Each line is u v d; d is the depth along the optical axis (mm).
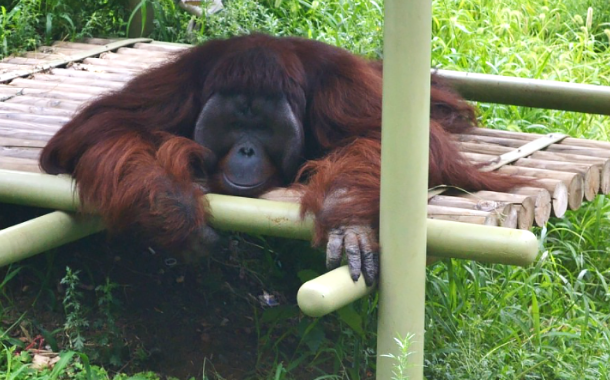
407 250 4543
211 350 6000
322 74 5773
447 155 5562
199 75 5785
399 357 4445
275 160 5504
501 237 4559
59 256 6539
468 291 6801
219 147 5500
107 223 5191
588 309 6359
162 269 6668
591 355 6246
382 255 4605
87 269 6457
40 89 7926
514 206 5285
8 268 6324
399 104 4359
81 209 5270
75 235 5430
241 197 5199
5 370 5320
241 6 10273
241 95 5387
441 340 6184
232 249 6965
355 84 5793
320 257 6695
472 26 11484
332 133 5727
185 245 5035
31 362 5469
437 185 5523
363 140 5359
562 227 8031
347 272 4520
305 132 5781
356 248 4574
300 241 6777
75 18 10219
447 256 4742
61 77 8375
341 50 6078
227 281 6742
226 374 5805
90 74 8492
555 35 12320
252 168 5309
